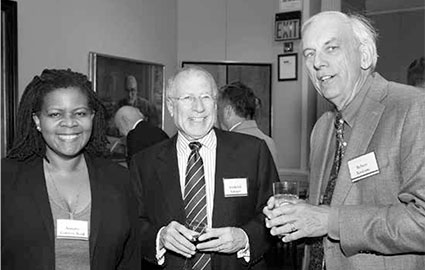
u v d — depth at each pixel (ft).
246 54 19.70
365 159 4.70
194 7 19.95
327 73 4.89
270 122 19.24
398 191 4.54
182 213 6.38
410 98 4.59
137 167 6.94
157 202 6.56
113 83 16.48
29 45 13.42
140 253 5.87
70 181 5.40
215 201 6.40
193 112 6.40
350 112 5.06
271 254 15.51
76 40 15.11
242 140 6.88
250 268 6.51
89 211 5.30
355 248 4.56
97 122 5.67
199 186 6.46
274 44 19.40
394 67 25.27
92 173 5.52
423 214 4.21
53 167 5.38
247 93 12.39
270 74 19.38
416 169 4.31
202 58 19.89
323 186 5.42
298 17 18.58
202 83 6.43
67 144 5.15
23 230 4.96
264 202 6.59
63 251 5.09
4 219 4.96
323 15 5.03
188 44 19.92
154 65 18.44
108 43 16.42
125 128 15.97
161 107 18.69
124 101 16.90
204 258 6.27
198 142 6.65
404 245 4.32
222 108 12.28
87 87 5.35
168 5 19.38
